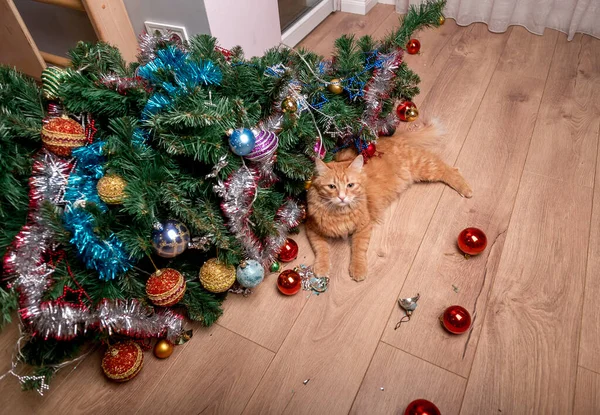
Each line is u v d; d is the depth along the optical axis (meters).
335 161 1.34
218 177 1.00
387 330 1.12
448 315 1.06
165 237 0.94
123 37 1.49
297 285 1.15
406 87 1.40
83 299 0.93
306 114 1.19
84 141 0.96
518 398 0.99
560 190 1.40
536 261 1.23
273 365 1.07
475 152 1.54
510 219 1.33
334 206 1.23
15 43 1.62
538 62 1.91
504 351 1.06
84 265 0.96
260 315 1.16
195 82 1.02
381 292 1.19
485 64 1.92
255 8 1.59
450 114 1.69
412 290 1.19
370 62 1.28
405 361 1.06
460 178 1.42
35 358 0.96
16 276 0.85
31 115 0.99
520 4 2.05
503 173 1.47
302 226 1.39
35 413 1.01
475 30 2.13
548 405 0.97
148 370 1.07
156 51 1.13
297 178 1.15
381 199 1.33
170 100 0.98
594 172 1.45
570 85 1.78
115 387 1.05
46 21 1.73
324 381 1.04
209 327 1.15
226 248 1.00
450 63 1.94
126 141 0.92
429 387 1.01
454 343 1.08
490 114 1.68
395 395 1.01
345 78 1.23
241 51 1.25
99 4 1.37
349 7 2.30
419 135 1.53
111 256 0.90
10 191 0.87
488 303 1.15
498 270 1.22
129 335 1.00
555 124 1.62
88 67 1.05
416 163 1.43
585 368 1.02
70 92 0.96
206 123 0.93
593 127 1.60
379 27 2.20
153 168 0.95
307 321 1.14
